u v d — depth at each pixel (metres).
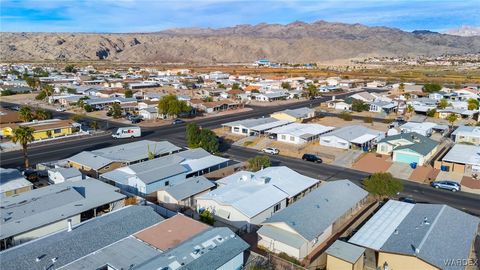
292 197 46.09
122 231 34.31
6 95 144.12
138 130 82.69
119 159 59.00
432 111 110.19
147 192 48.44
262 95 143.38
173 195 44.53
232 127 87.12
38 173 56.00
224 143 78.00
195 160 58.88
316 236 35.09
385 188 44.69
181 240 32.62
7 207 38.84
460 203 47.47
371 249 32.56
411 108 111.50
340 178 56.78
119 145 68.50
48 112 97.50
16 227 35.19
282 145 76.25
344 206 41.16
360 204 45.06
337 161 65.69
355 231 38.66
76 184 46.72
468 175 57.91
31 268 28.25
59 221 37.44
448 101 124.25
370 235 34.81
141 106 113.19
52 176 52.41
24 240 35.06
